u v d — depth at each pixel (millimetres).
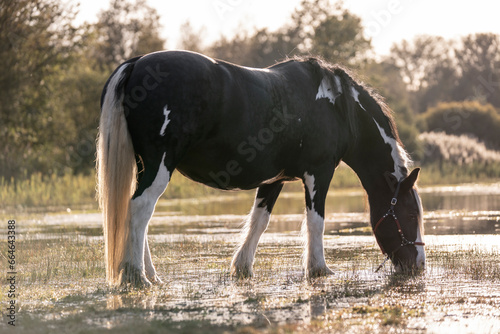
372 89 9289
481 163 43812
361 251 10859
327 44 52875
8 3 30922
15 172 31500
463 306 6309
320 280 7941
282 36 79500
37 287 7602
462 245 11281
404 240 8742
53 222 17422
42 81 33750
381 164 8992
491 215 17484
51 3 32250
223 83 7160
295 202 25422
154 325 5504
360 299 6699
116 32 65688
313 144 8250
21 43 31938
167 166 6996
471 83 106688
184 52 7152
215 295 6941
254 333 5199
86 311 6137
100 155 7059
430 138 47625
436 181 37938
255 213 8602
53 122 34625
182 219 18312
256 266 9180
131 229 6922
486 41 106250
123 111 6988
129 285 6926
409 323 5629
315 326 5477
